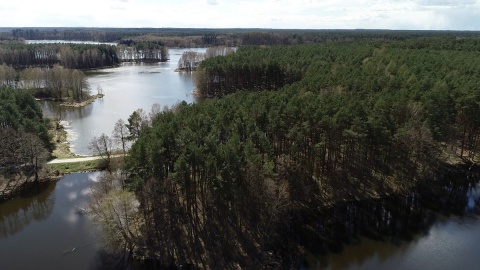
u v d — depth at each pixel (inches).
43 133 3875.5
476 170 3501.5
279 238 2502.5
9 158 3540.8
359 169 3216.0
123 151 3784.5
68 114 5649.6
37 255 2370.8
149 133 2876.5
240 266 2231.8
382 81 4165.8
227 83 6835.6
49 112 5743.1
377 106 3208.7
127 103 6289.4
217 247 2364.7
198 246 2365.9
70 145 4276.6
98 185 2888.8
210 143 2493.8
